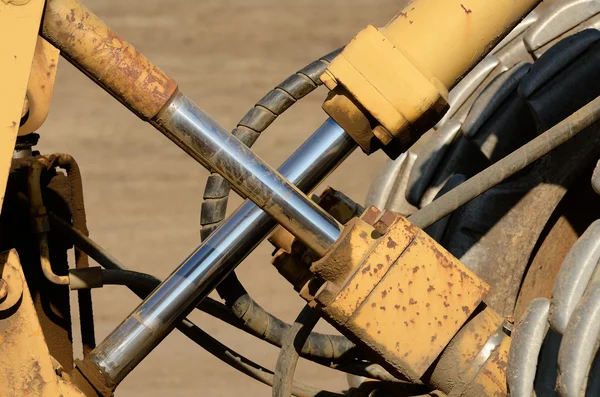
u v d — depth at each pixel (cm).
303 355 758
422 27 626
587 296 558
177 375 1543
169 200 1875
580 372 547
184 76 2120
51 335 788
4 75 544
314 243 608
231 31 2228
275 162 1906
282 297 1656
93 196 1877
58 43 567
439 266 600
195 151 594
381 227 595
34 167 749
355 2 2300
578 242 579
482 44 635
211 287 648
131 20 2266
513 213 782
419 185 848
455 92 876
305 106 2031
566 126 657
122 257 1753
